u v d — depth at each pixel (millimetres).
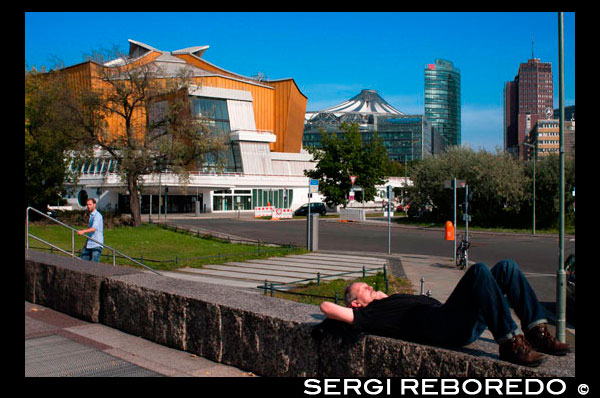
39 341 5926
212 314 5191
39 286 7875
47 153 32875
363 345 3898
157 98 32906
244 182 71750
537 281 14773
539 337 3463
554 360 3344
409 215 46281
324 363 4148
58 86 32562
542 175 37750
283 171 85938
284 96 86875
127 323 6316
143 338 6070
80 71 47656
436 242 27891
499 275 3645
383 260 19578
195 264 17469
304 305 5078
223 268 16766
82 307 6941
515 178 38125
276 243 25859
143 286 6105
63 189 35938
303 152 100250
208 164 37281
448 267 17734
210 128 34594
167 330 5734
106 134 32094
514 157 42375
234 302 5184
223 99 75000
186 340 5508
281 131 87625
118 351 5531
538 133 163500
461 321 3520
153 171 33844
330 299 10234
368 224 43875
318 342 4199
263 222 45812
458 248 18094
